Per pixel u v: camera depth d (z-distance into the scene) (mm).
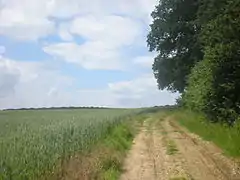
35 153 14156
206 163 20891
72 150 17922
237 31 31328
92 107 106625
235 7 31609
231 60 31359
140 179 18078
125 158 23391
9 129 21672
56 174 13406
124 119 49750
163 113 70625
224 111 31203
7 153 13562
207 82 33562
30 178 11875
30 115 45219
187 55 64062
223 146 25562
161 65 71250
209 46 33656
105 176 17281
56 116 41750
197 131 36281
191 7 62531
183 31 63844
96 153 20031
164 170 19750
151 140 31891
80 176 14727
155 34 67125
